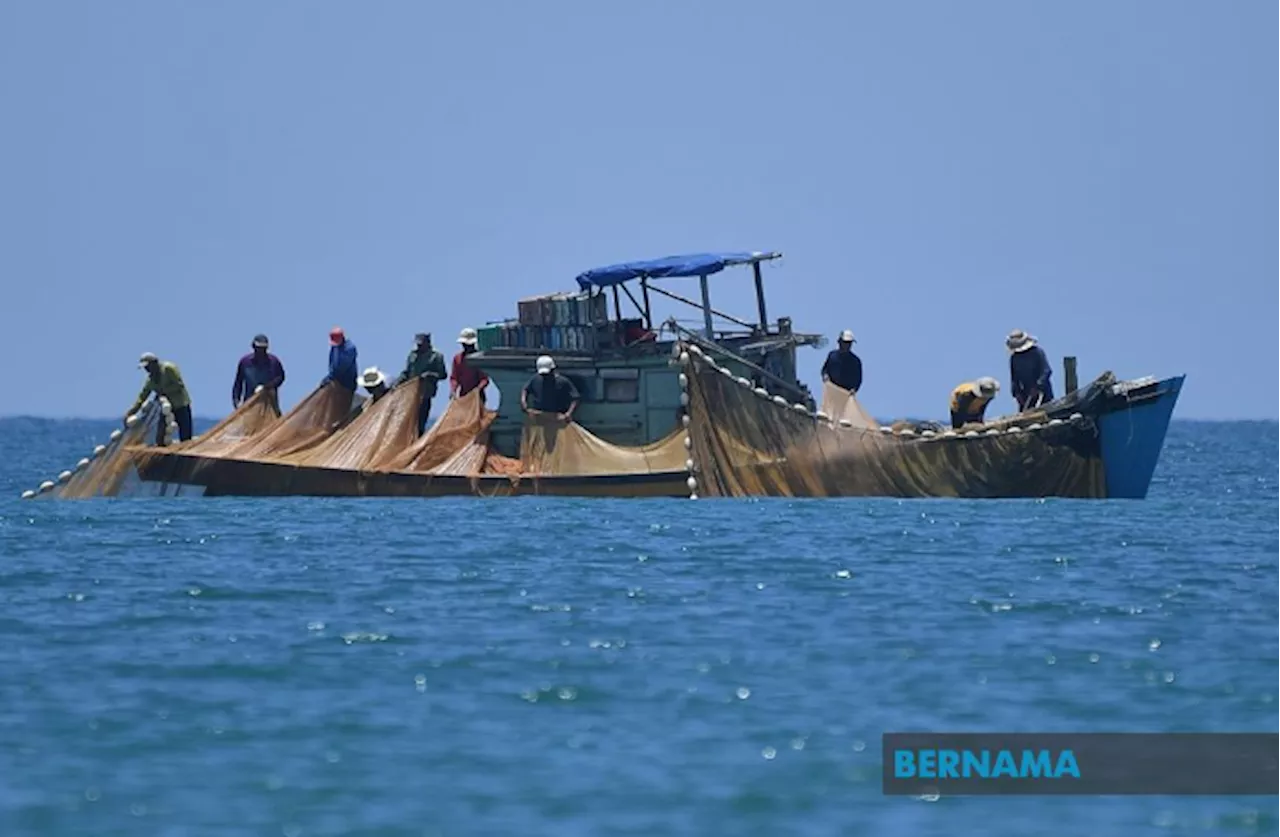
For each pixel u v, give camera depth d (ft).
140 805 266.77
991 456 593.01
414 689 327.06
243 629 379.14
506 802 268.00
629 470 597.52
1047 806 271.08
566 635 371.56
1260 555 485.15
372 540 510.99
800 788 275.39
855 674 337.52
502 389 618.03
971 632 374.63
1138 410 594.65
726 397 595.47
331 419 633.61
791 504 588.09
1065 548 495.00
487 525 542.57
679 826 259.39
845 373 607.78
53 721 306.55
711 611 398.01
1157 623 384.88
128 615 395.34
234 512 581.53
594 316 604.08
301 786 274.57
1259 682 331.77
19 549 497.46
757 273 618.44
